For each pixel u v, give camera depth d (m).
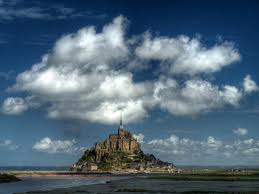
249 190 153.38
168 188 167.88
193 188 166.62
